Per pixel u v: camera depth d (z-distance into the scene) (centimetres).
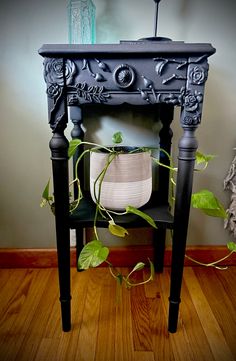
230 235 99
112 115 89
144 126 90
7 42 82
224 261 101
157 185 93
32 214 97
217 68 85
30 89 86
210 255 100
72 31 77
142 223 66
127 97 56
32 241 99
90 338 68
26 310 78
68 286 67
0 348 65
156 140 91
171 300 68
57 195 60
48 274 96
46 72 54
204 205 60
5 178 93
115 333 70
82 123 89
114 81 55
